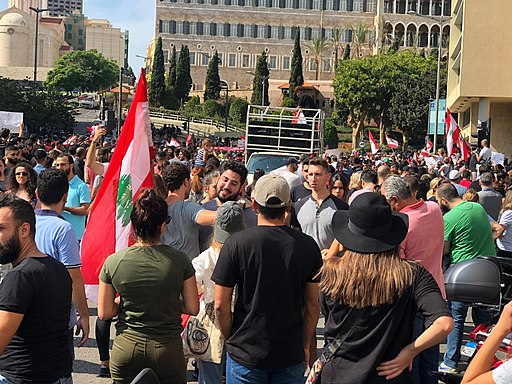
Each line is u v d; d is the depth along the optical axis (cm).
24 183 629
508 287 559
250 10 10306
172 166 600
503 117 3747
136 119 569
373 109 6662
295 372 397
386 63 6488
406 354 341
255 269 391
